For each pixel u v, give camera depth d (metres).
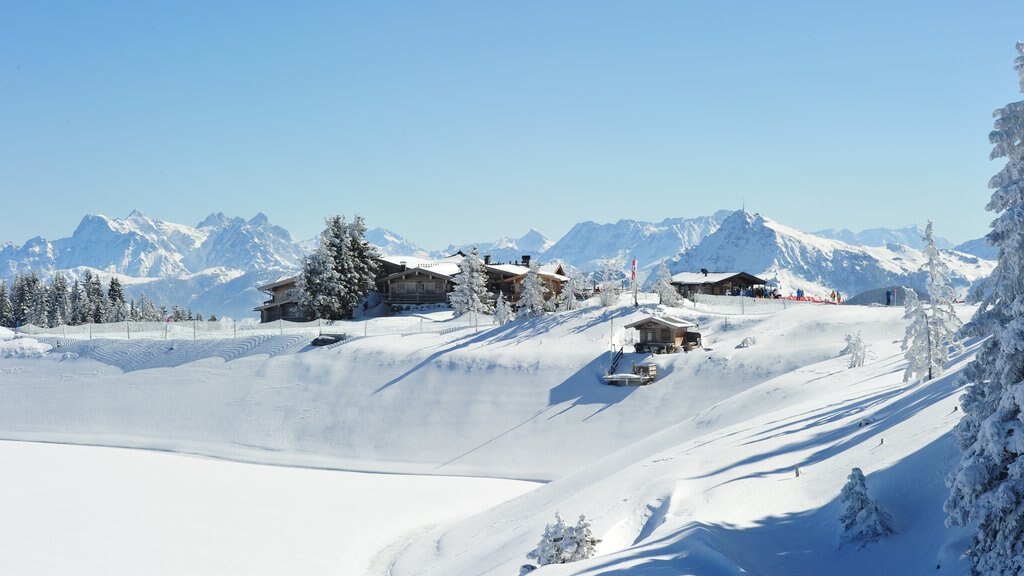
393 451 68.88
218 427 76.00
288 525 51.06
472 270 103.81
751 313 88.38
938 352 39.00
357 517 53.09
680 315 85.38
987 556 17.36
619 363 74.44
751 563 21.23
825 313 78.31
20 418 81.44
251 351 88.50
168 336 96.50
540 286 92.12
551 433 66.94
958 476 17.61
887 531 21.97
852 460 28.80
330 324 99.69
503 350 80.06
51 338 97.00
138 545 46.38
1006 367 17.41
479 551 38.19
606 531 29.59
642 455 50.41
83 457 70.44
